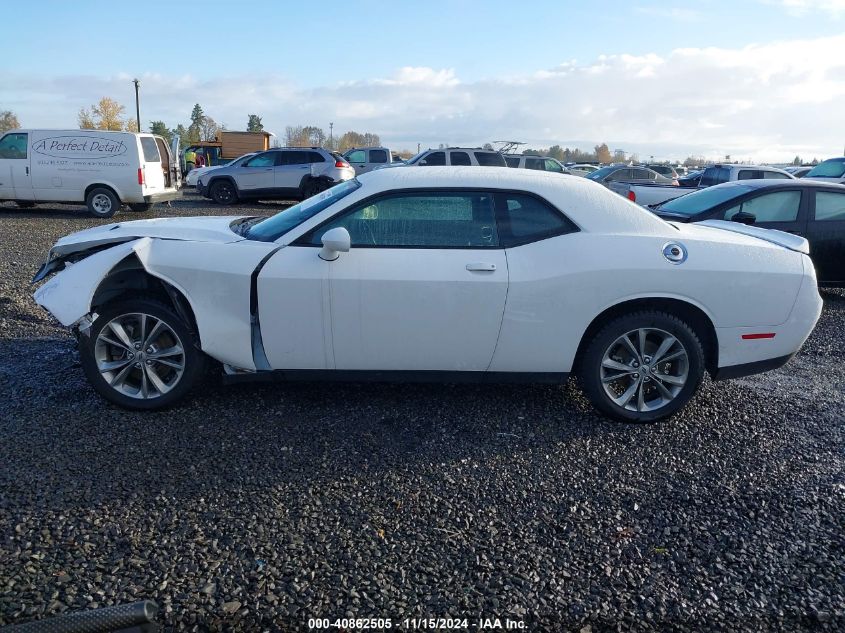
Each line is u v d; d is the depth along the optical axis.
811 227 7.61
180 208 17.64
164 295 4.02
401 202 3.95
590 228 3.96
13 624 2.24
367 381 4.02
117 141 14.69
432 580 2.59
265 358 3.96
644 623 2.41
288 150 19.23
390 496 3.17
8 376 4.50
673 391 4.04
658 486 3.36
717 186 8.42
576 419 4.14
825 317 7.24
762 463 3.63
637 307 3.97
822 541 2.93
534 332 3.86
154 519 2.90
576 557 2.77
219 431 3.78
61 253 4.12
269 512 2.99
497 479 3.37
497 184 4.00
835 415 4.34
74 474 3.23
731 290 3.90
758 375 5.16
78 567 2.57
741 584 2.63
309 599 2.46
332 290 3.77
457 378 4.02
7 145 14.53
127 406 3.97
